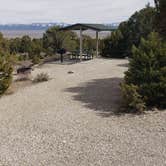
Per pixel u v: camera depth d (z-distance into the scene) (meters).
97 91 16.80
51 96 16.06
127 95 12.93
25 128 11.26
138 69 13.60
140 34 33.56
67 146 9.53
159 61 13.52
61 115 12.68
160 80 13.03
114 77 21.14
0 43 22.69
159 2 16.88
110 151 9.08
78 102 14.63
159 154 8.77
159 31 16.97
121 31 35.19
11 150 9.31
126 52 34.59
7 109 13.91
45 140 10.05
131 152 8.96
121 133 10.49
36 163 8.41
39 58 31.30
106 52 35.78
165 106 13.05
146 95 12.95
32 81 20.59
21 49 38.75
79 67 27.39
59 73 24.03
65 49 37.41
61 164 8.32
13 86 18.84
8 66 16.69
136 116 12.15
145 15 33.66
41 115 12.78
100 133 10.56
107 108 13.42
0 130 11.10
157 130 10.62
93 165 8.21
